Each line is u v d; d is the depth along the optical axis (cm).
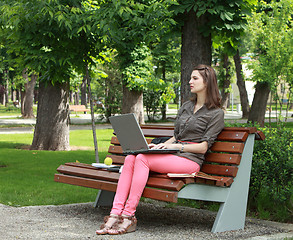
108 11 766
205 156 494
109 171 523
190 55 776
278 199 547
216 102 482
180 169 460
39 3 808
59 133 1411
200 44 775
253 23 1285
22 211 555
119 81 3050
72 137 1934
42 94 1411
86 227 473
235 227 472
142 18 789
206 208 604
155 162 454
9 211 554
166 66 2998
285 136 569
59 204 614
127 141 475
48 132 1407
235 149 466
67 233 442
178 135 497
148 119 3288
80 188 748
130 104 2302
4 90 6906
